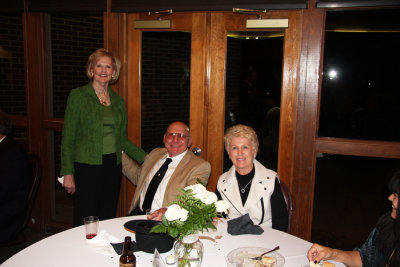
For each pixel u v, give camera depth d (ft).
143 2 9.50
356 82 8.65
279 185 6.59
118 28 10.00
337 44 8.59
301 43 8.58
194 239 4.25
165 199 7.13
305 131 8.82
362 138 8.73
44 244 5.07
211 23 9.29
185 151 7.54
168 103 10.12
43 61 10.80
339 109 8.78
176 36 9.76
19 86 11.76
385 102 8.52
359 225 11.97
